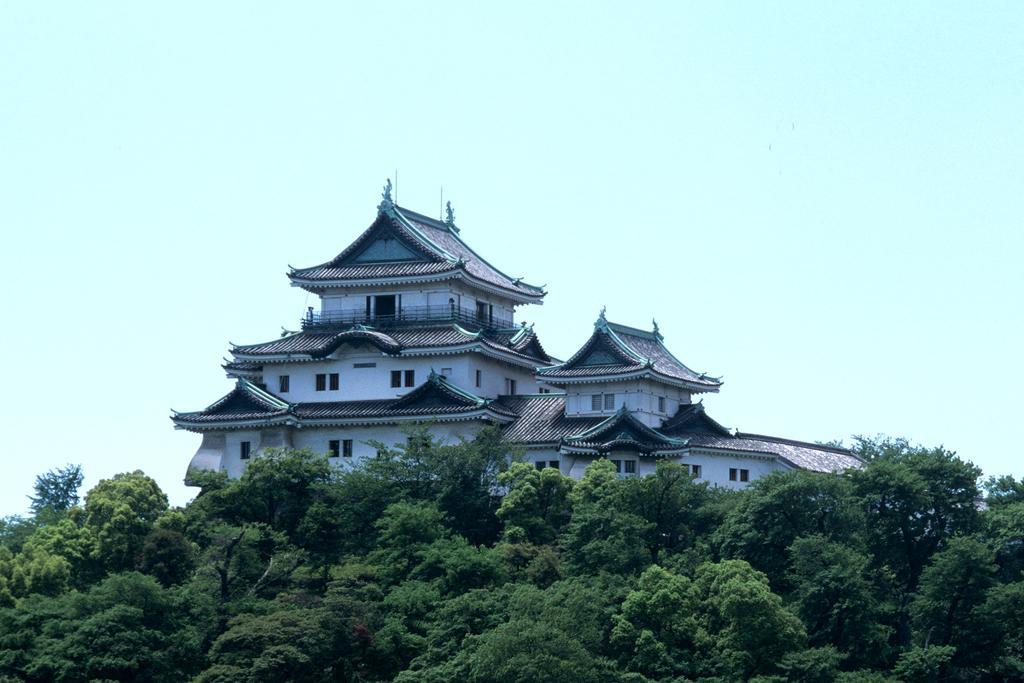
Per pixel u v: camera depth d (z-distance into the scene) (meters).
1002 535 143.25
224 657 131.75
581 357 170.88
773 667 128.50
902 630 140.00
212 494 156.75
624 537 140.88
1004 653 137.62
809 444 179.00
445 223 194.88
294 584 147.50
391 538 147.25
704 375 177.38
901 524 145.00
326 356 177.12
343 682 134.12
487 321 186.88
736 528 141.62
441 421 170.12
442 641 132.75
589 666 127.00
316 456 162.88
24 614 136.88
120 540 148.75
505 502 150.75
